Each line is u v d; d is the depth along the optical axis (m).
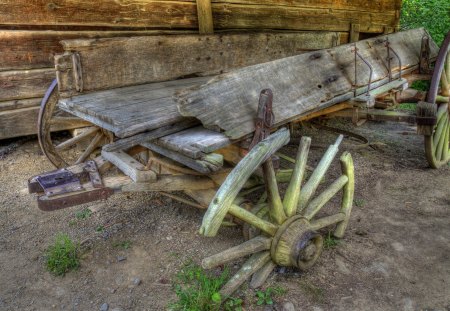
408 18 10.62
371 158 4.86
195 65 4.19
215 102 2.46
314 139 5.48
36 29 4.32
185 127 2.61
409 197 3.88
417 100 4.13
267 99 2.46
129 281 2.62
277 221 2.51
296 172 2.61
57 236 3.10
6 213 3.43
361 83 3.41
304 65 3.04
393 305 2.46
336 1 6.93
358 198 3.83
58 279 2.64
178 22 5.10
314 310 2.39
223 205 2.18
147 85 3.72
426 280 2.70
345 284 2.62
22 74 4.39
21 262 2.81
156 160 2.77
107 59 3.42
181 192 3.73
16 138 4.89
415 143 5.51
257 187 3.06
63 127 4.71
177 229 3.18
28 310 2.39
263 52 4.85
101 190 2.36
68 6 4.34
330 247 2.99
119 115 2.68
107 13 4.58
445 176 4.36
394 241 3.13
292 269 2.72
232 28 5.64
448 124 4.43
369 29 7.80
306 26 6.56
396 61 3.93
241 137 2.45
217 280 2.46
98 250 2.92
